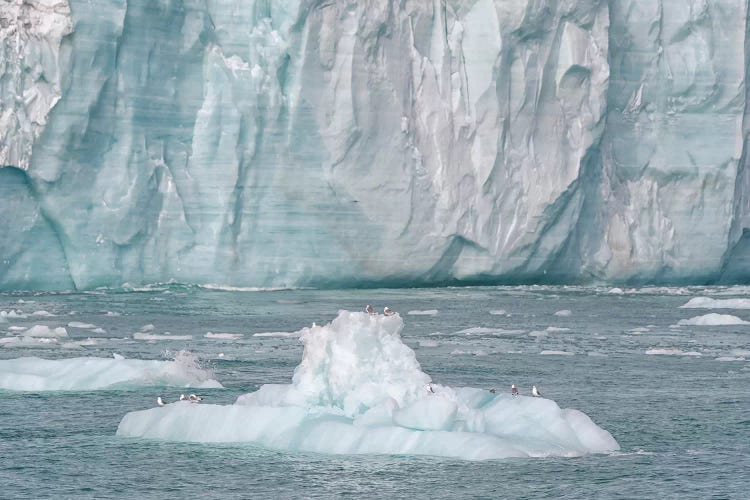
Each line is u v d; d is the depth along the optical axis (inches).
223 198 7765.8
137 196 7514.8
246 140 7829.7
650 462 3031.5
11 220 7239.2
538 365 4722.0
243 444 3152.1
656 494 2748.5
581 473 2901.1
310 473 2876.5
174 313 6486.2
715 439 3312.0
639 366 4719.5
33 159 7175.2
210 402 3747.5
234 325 5989.2
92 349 4980.3
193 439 3218.5
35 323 5925.2
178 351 4950.8
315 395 3230.8
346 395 3164.4
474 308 7155.5
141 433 3289.9
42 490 2792.8
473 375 4436.5
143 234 7593.5
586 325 6323.8
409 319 6515.8
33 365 4210.1
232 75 7785.4
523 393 4030.5
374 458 2987.2
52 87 7185.0
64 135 7199.8
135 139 7519.7
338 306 6993.1
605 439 3191.4
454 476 2844.5
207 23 7815.0
